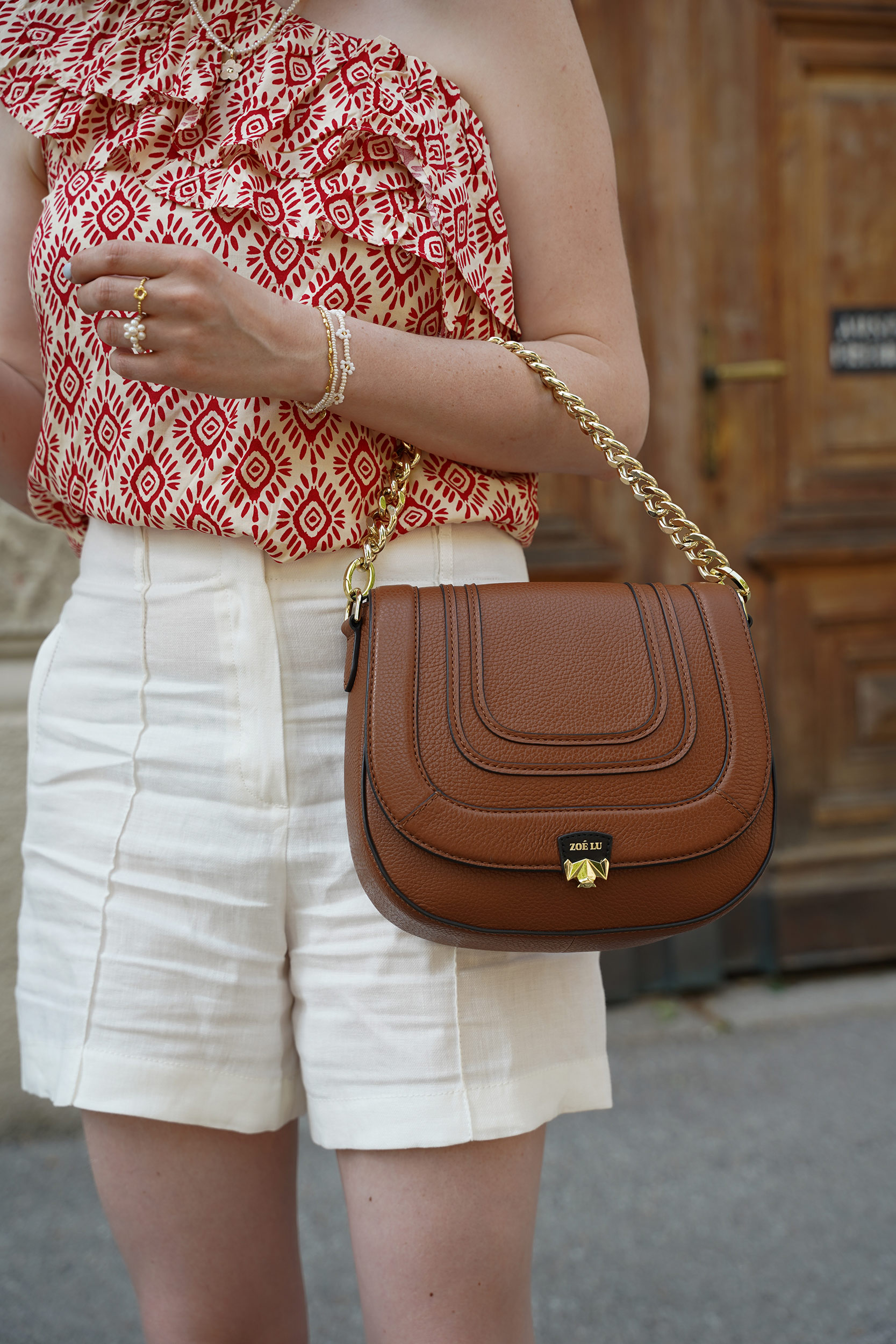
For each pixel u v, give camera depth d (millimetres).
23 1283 1820
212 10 931
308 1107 974
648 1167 2115
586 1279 1798
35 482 1047
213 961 936
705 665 909
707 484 2754
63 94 969
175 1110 940
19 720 2166
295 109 909
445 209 915
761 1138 2205
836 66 2744
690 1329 1680
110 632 973
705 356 2719
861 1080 2418
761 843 886
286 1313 1052
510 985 931
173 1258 988
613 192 1011
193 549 930
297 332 834
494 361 917
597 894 845
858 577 2852
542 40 961
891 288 2820
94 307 793
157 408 910
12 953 2203
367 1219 928
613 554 2715
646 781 866
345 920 929
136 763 952
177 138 919
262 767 918
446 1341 909
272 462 893
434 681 861
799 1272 1810
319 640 928
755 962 2869
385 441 941
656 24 2629
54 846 998
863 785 2893
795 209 2752
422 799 833
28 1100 2246
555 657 886
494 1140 917
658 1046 2592
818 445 2814
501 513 978
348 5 958
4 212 1079
